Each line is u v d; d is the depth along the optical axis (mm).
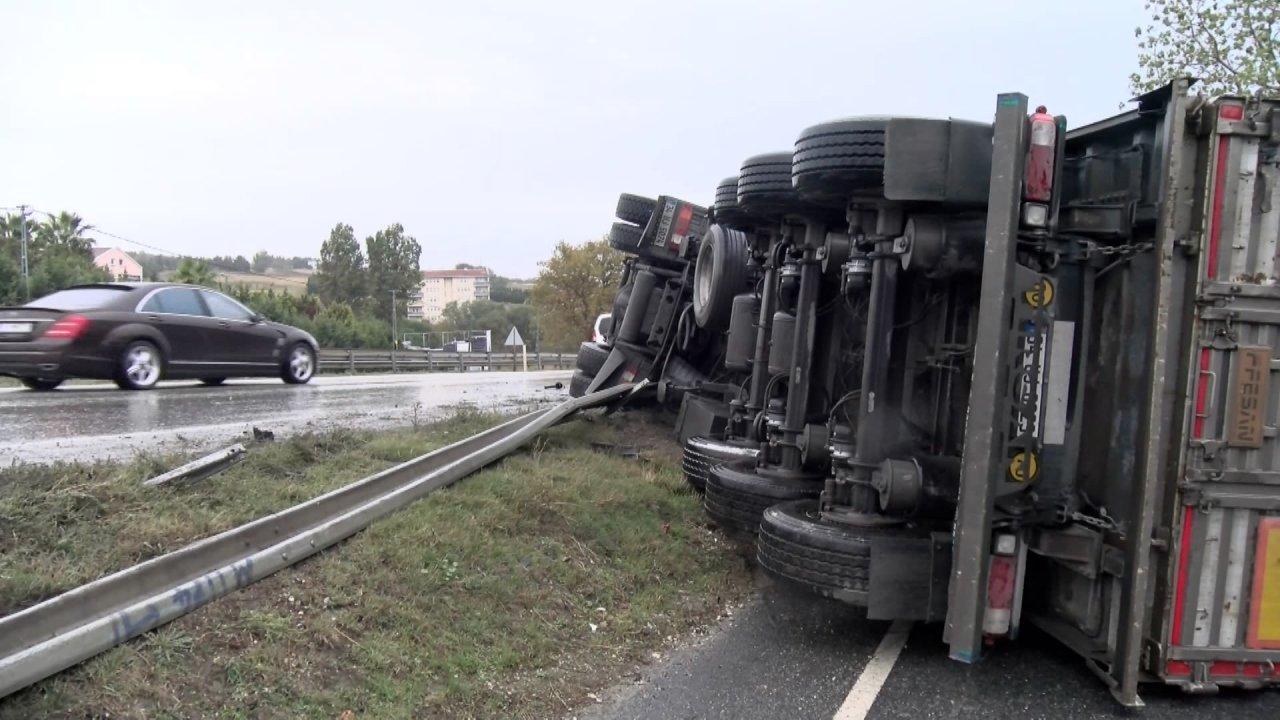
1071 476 4328
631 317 10633
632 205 11164
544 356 42688
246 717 3221
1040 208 4105
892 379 5062
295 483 5344
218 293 13359
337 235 81500
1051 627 4512
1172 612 3920
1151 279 4043
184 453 5812
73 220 50781
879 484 4781
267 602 3881
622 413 10516
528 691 4020
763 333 7133
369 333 50344
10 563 3688
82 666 3117
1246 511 3932
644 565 5613
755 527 5871
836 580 4500
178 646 3387
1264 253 3889
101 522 4258
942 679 4363
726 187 7730
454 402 11820
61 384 12758
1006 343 4070
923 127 4379
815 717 3930
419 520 4996
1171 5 13555
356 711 3469
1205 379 3875
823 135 4934
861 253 5180
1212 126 3824
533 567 5023
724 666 4527
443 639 4109
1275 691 4203
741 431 7551
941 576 4395
